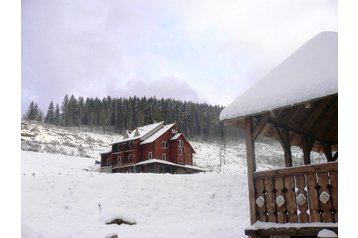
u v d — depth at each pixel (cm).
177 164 4538
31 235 880
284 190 739
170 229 1253
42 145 6712
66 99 12600
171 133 4750
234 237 1059
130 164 4556
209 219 1474
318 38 841
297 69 787
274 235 718
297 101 705
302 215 701
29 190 1661
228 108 823
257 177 782
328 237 582
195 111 11631
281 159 5378
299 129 967
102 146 7769
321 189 685
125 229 1252
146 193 1781
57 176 1964
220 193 1784
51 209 1475
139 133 4712
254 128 798
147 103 12812
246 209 1568
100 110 12094
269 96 763
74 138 7988
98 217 1424
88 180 1897
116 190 1792
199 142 8731
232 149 8050
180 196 1781
